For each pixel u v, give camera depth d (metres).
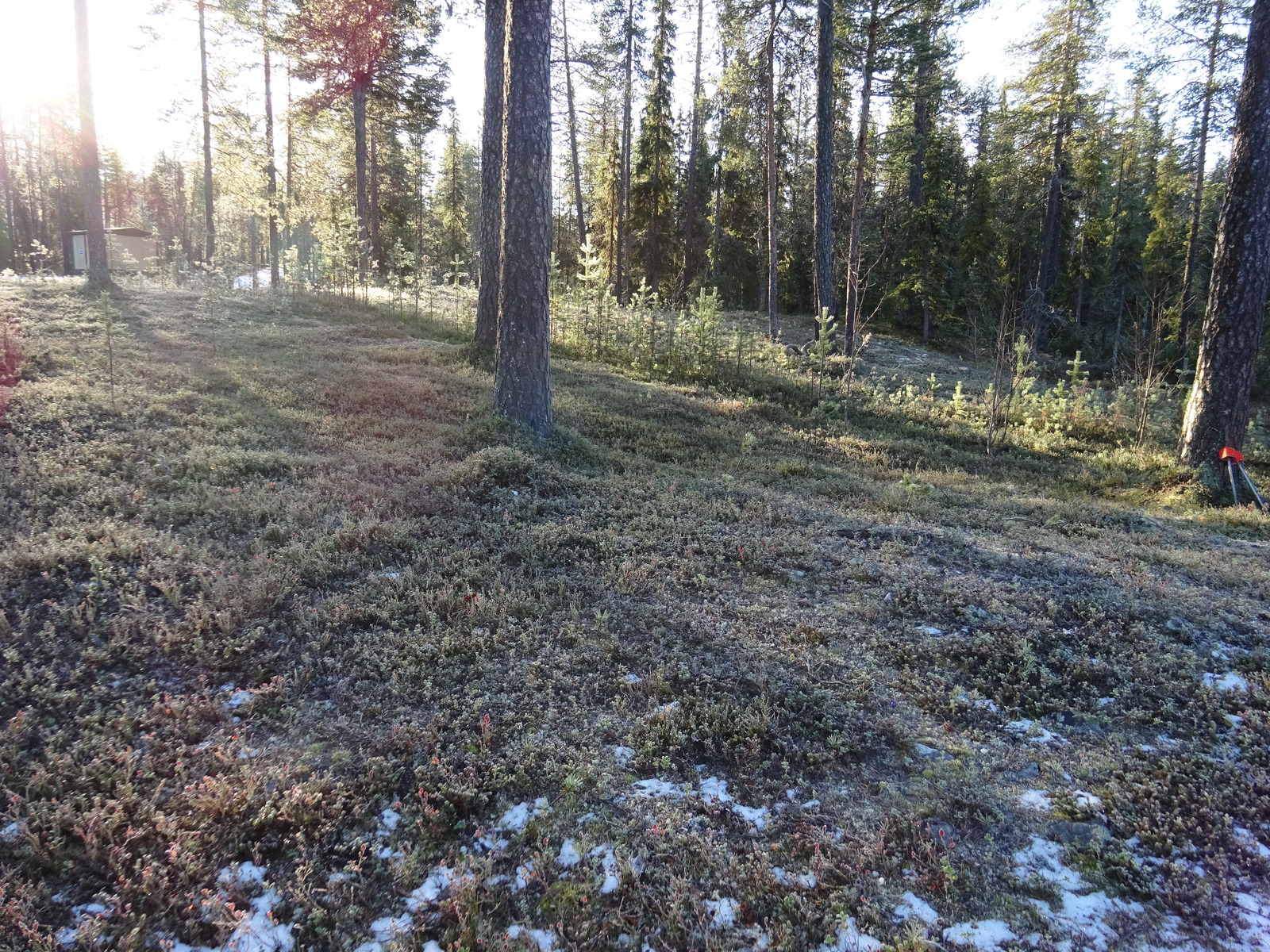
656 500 7.22
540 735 3.71
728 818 3.25
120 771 3.34
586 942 2.68
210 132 28.52
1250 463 11.93
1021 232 31.16
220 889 2.84
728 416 12.18
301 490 6.49
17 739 3.51
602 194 38.25
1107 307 30.89
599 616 4.81
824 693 4.06
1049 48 24.64
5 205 52.94
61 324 11.50
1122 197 33.50
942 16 18.36
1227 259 9.50
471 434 8.63
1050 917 2.81
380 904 2.84
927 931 2.73
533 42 8.34
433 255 44.72
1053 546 6.62
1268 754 3.76
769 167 19.97
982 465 11.09
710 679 4.18
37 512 5.59
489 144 12.72
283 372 10.61
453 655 4.36
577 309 16.48
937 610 5.09
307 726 3.75
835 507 7.71
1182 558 6.53
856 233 19.39
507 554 5.72
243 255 44.00
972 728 3.92
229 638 4.33
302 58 25.56
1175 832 3.24
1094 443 13.10
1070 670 4.43
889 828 3.20
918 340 28.36
